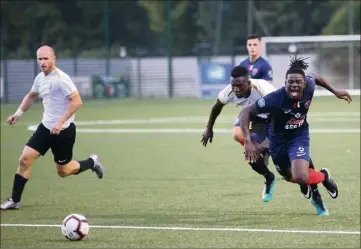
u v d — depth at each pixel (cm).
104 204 2836
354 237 2127
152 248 2030
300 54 8956
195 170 3784
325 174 2436
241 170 3759
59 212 2680
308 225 2320
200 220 2447
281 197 2891
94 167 2938
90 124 6881
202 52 12356
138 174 3691
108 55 11531
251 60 3253
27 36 13725
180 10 13662
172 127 6406
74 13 14438
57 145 2742
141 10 14525
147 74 11906
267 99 2219
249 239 2128
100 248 2044
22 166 2750
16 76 11319
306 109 2253
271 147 2370
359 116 7162
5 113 8881
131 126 6588
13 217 2597
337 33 12062
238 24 13162
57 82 2681
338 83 8850
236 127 2984
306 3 12975
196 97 11419
